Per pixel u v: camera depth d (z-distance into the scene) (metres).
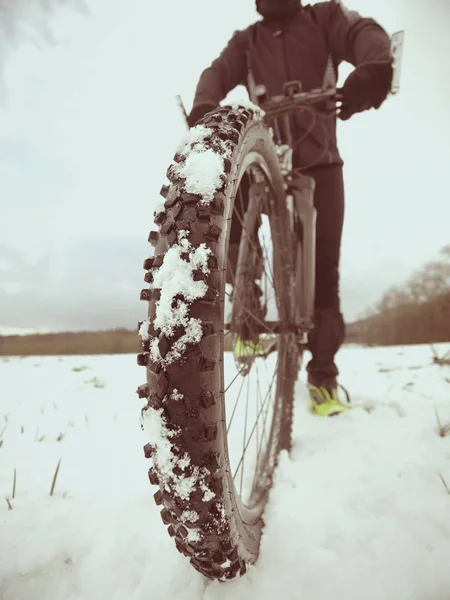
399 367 3.67
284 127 1.98
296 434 1.91
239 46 2.25
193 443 0.75
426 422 1.92
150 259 0.83
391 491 1.30
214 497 0.76
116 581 0.98
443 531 1.10
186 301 0.77
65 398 2.88
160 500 0.78
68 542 1.09
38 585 0.98
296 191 1.88
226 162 0.90
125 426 2.16
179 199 0.83
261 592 0.89
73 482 1.47
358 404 2.31
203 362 0.76
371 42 1.77
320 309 2.20
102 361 5.32
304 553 1.01
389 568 0.96
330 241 2.18
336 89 1.57
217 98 2.03
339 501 1.27
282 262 1.73
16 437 2.00
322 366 2.20
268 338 1.70
